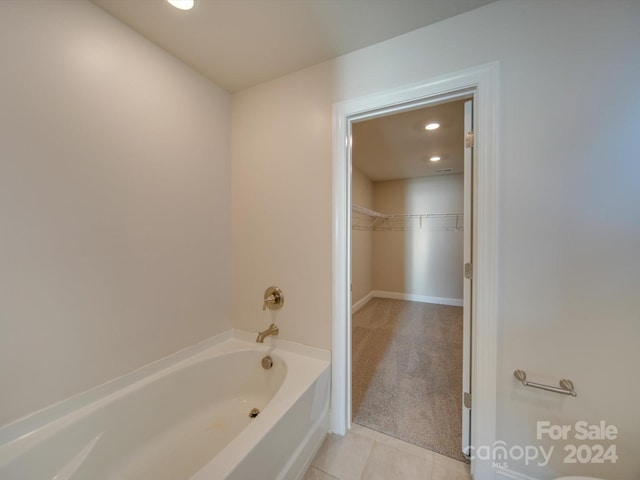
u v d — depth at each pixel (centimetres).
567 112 104
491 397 117
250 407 168
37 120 101
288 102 167
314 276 162
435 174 432
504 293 114
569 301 105
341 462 137
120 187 128
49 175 105
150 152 141
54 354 107
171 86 150
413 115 222
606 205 100
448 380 213
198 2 115
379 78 139
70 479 105
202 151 169
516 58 111
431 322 353
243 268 188
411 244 465
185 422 150
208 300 176
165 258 149
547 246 107
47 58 103
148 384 136
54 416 106
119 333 128
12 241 96
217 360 167
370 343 286
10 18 94
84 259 116
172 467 126
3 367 94
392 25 127
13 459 92
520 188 110
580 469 106
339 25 128
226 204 188
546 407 110
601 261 101
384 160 354
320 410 149
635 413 99
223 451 94
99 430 116
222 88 182
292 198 167
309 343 166
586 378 104
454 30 122
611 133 98
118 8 119
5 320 95
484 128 115
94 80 117
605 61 99
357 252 410
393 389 201
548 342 109
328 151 155
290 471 119
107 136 123
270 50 146
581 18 101
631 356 98
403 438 153
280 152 171
